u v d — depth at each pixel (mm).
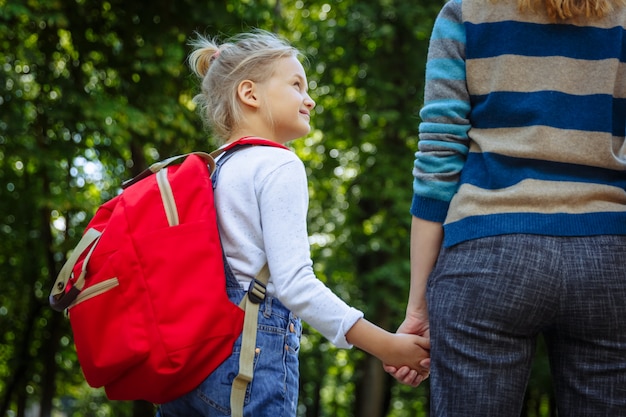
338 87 13688
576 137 2004
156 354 1946
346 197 13898
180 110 10758
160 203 2072
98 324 1997
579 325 1916
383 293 13062
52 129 11023
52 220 13602
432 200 2146
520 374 1935
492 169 2021
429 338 2113
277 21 11445
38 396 14953
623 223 1929
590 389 1928
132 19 11000
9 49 10906
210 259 2016
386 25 12562
